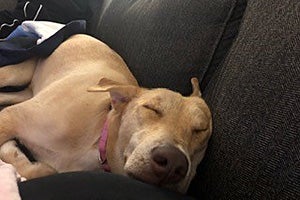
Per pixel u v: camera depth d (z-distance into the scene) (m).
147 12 1.60
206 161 1.11
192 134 1.12
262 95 0.93
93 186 0.77
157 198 0.79
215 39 1.31
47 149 1.40
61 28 1.80
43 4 2.12
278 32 0.98
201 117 1.15
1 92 1.78
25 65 1.78
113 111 1.30
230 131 1.01
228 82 1.10
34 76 1.80
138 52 1.58
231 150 0.97
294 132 0.81
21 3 2.16
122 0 1.86
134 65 1.60
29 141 1.40
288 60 0.90
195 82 1.30
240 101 1.01
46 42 1.73
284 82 0.89
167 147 1.00
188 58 1.36
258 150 0.88
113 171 1.27
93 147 1.36
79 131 1.37
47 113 1.39
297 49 0.89
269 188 0.81
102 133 1.32
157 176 0.98
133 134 1.17
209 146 1.13
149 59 1.50
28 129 1.40
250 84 0.99
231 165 0.95
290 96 0.86
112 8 1.90
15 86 1.80
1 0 2.33
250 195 0.86
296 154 0.79
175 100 1.20
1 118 1.41
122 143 1.21
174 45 1.41
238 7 1.29
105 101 1.41
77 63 1.66
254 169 0.87
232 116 1.02
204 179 1.08
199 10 1.36
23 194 0.74
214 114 1.14
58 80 1.55
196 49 1.34
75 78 1.49
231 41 1.30
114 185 0.78
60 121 1.37
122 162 1.21
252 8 1.18
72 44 1.75
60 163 1.40
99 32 1.95
